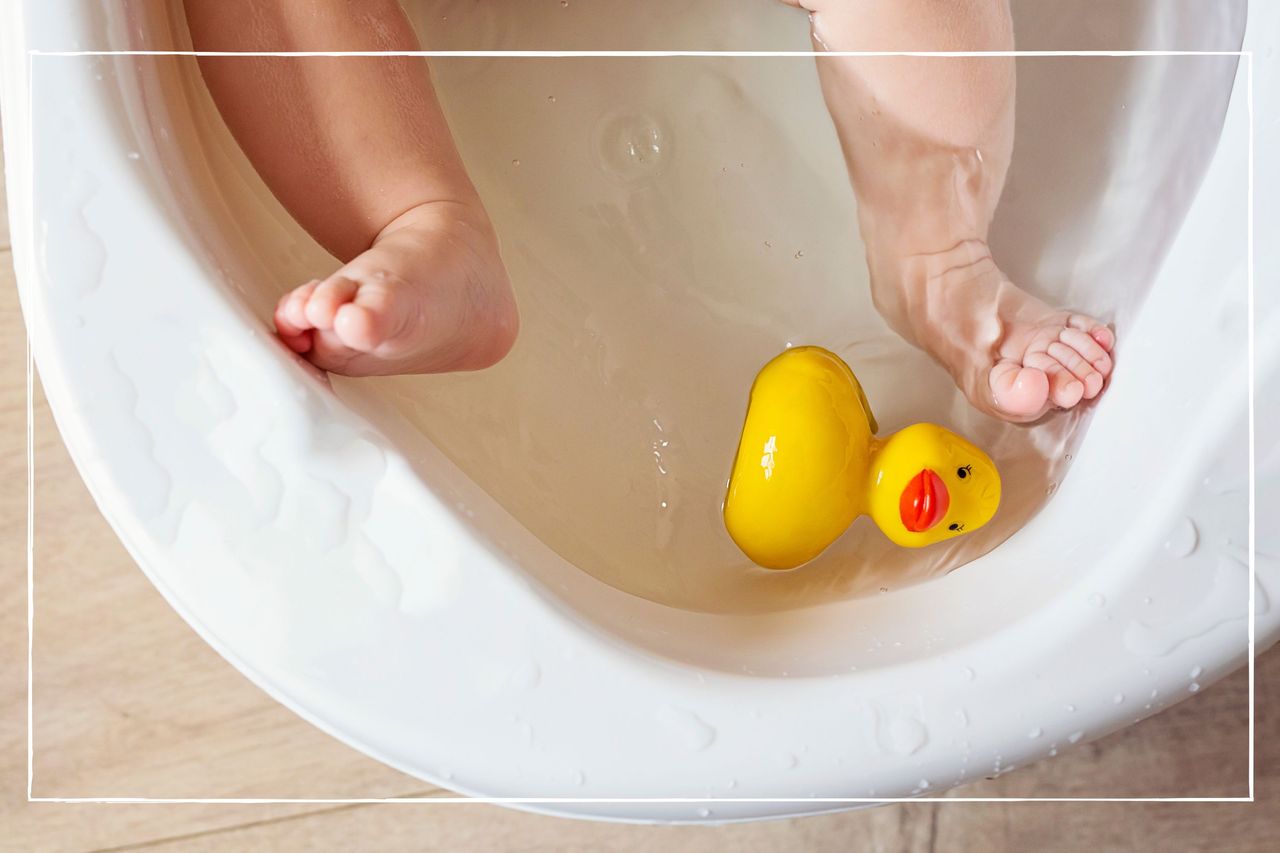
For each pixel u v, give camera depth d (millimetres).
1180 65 834
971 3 773
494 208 906
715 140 940
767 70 948
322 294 584
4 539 1146
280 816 1121
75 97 618
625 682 596
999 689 600
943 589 712
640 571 812
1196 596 605
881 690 601
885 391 886
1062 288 856
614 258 915
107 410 598
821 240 925
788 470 766
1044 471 806
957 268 833
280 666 590
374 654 592
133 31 668
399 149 737
